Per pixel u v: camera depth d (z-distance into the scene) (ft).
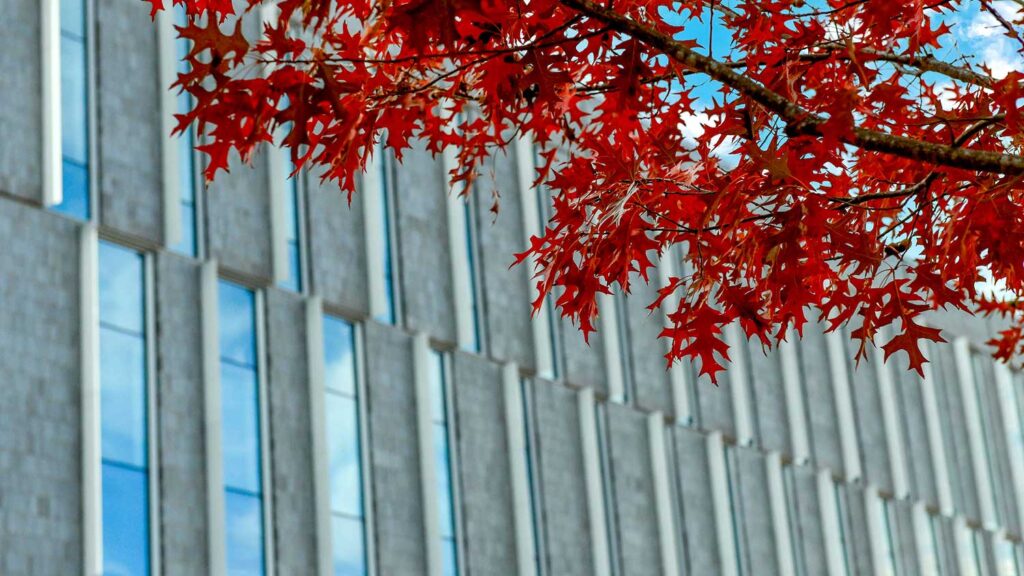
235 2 70.33
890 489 120.37
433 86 14.94
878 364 123.95
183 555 63.21
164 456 63.77
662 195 14.39
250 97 12.75
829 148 13.26
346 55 13.74
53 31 63.72
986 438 134.82
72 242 62.59
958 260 13.99
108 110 65.72
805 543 109.50
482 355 85.20
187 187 69.26
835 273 14.49
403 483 77.10
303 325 73.67
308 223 75.56
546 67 12.76
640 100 15.05
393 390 78.33
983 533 129.49
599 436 93.76
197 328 67.26
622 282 14.32
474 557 80.18
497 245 88.53
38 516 58.08
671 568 94.32
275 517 69.10
